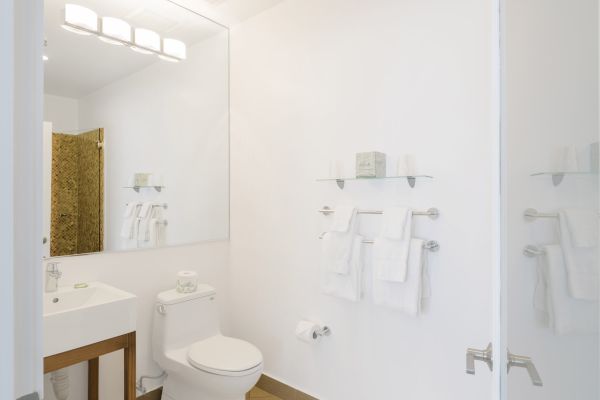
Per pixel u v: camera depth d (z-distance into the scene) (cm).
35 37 35
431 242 173
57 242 188
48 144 188
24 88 34
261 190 250
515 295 68
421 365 177
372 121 196
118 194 212
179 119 242
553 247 52
